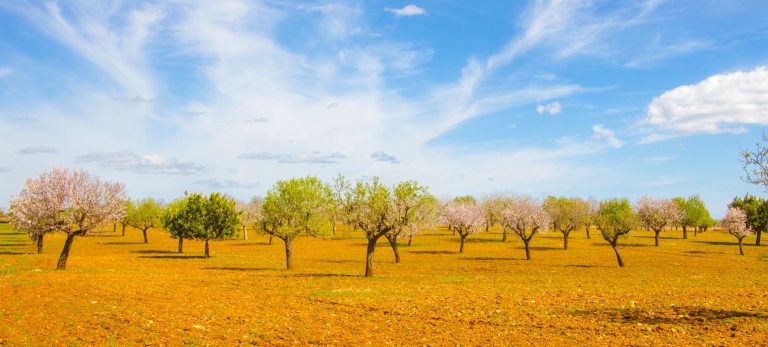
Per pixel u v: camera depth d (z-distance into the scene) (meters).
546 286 33.28
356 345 17.58
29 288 28.50
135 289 29.91
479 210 79.56
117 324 20.27
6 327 19.16
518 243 89.31
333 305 25.45
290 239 46.94
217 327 20.28
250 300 27.02
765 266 51.22
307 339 18.45
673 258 60.91
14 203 40.78
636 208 87.69
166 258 59.28
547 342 17.64
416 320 21.72
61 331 18.92
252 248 79.38
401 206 40.03
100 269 42.66
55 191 40.59
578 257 62.22
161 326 20.19
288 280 36.84
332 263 53.94
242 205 121.06
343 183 40.97
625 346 16.86
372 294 28.95
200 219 61.59
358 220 39.66
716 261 56.84
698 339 17.62
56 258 52.00
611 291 30.31
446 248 78.06
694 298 26.91
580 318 21.70
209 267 48.41
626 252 70.50
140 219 88.12
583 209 79.94
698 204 107.31
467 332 19.36
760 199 94.56
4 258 50.12
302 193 46.38
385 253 68.75
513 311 23.48
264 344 17.88
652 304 25.09
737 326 19.42
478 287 32.59
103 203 41.88
